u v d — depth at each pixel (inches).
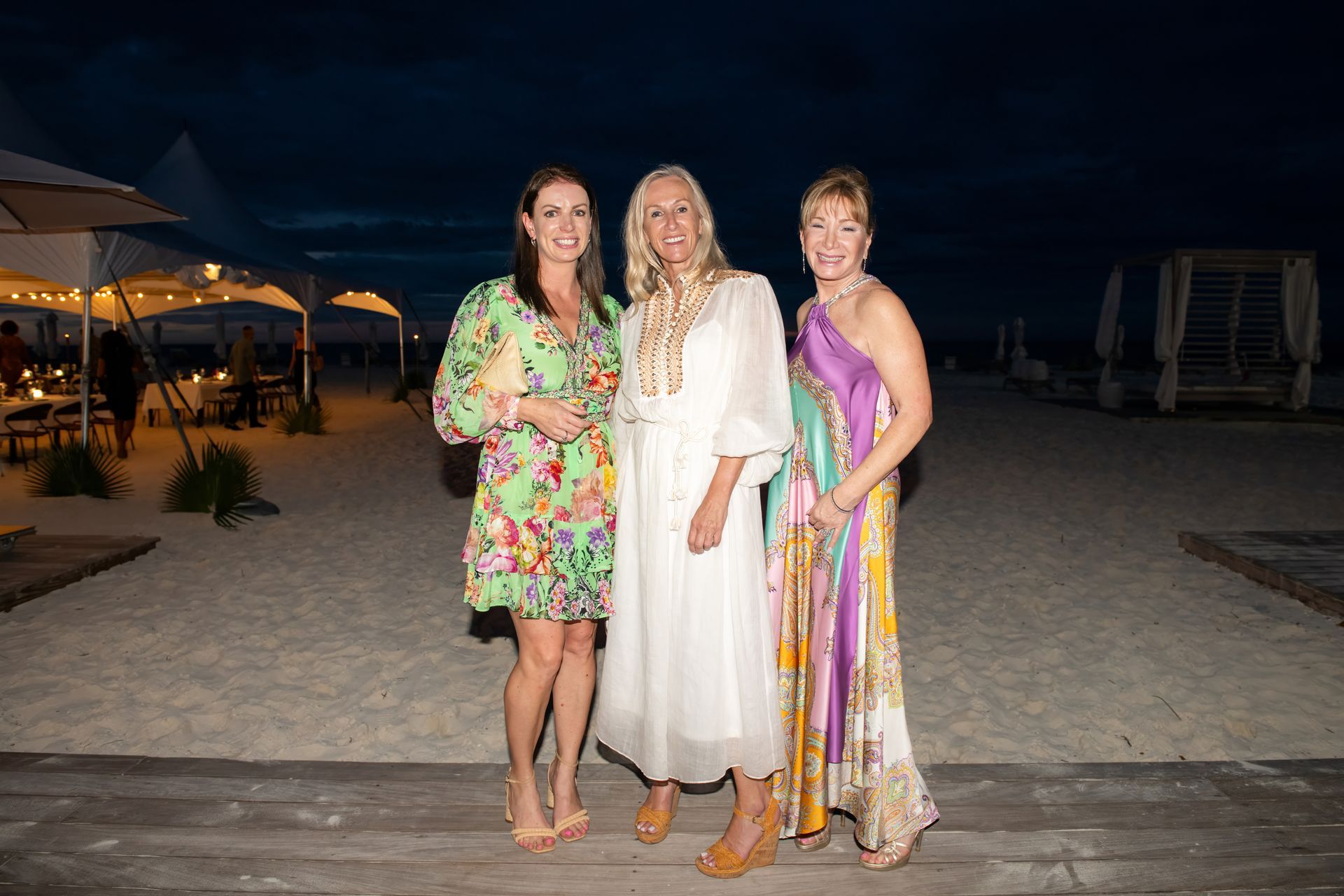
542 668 88.5
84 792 99.6
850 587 83.9
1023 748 135.9
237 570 234.4
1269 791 100.5
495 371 84.4
